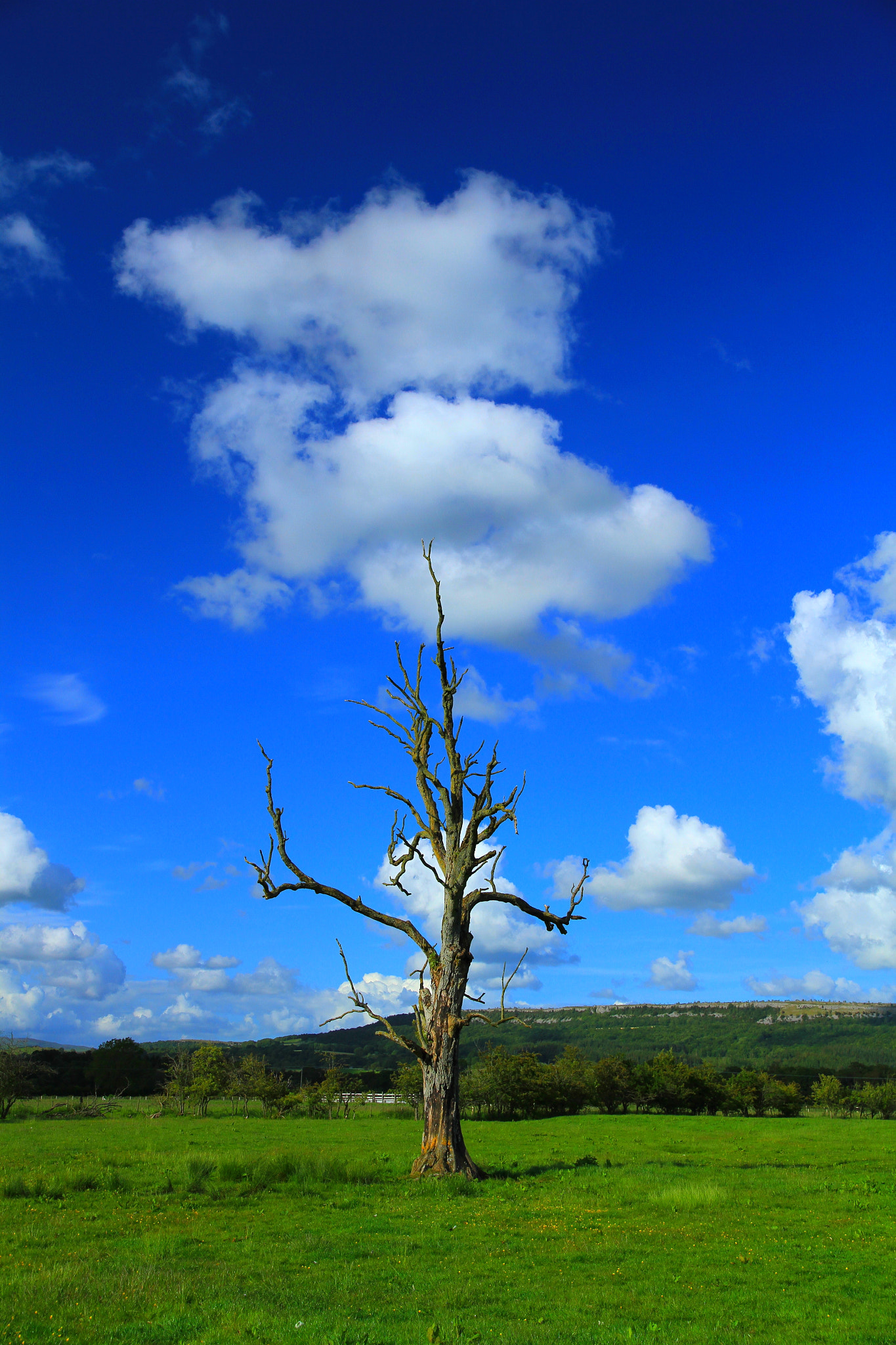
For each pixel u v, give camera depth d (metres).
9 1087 69.50
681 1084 93.75
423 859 28.77
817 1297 11.94
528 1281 12.61
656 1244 15.63
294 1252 14.23
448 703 28.03
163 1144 38.59
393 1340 9.29
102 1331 9.39
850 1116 94.50
